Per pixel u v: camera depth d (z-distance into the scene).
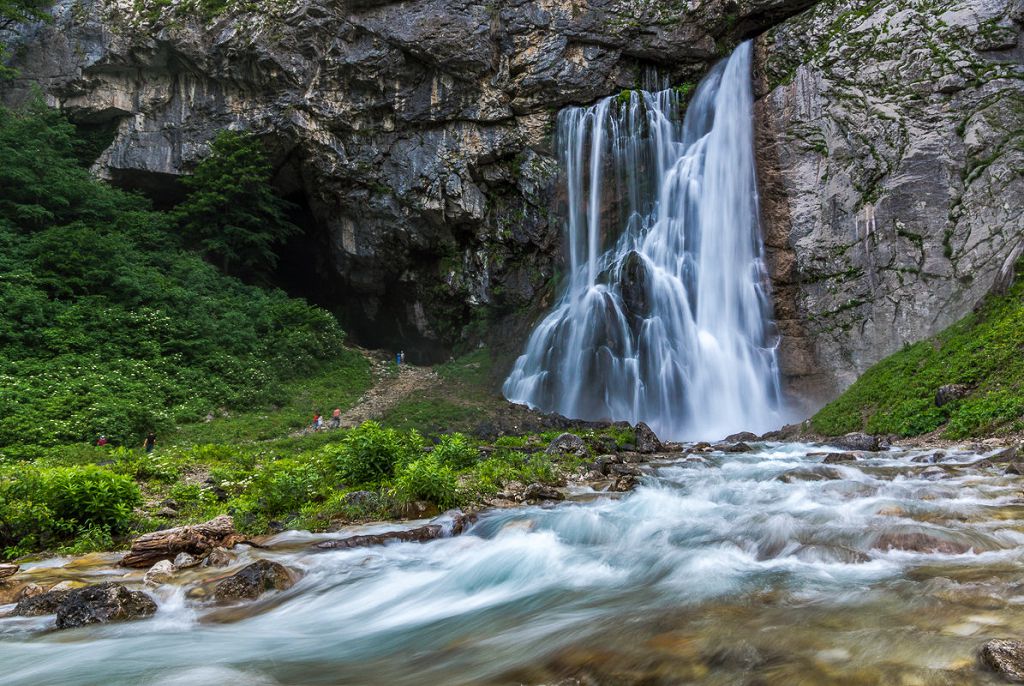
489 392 30.08
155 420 20.19
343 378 29.69
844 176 25.73
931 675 3.65
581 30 33.38
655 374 28.23
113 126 35.03
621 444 18.64
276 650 5.49
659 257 30.86
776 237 27.08
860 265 24.45
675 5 32.72
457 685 4.38
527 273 34.62
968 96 23.94
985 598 4.89
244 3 32.66
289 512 11.04
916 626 4.43
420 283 37.28
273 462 15.66
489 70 33.72
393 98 33.94
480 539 8.79
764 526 7.87
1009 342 17.05
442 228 35.47
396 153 34.72
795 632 4.52
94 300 25.11
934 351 19.81
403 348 39.53
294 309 31.34
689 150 31.28
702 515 9.11
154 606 6.68
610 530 8.53
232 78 33.69
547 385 29.97
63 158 32.56
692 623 4.94
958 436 15.15
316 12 32.47
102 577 7.79
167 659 5.29
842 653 4.08
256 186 34.28
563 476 13.33
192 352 25.75
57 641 5.81
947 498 8.88
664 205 31.56
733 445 18.62
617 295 29.95
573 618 5.57
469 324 35.84
